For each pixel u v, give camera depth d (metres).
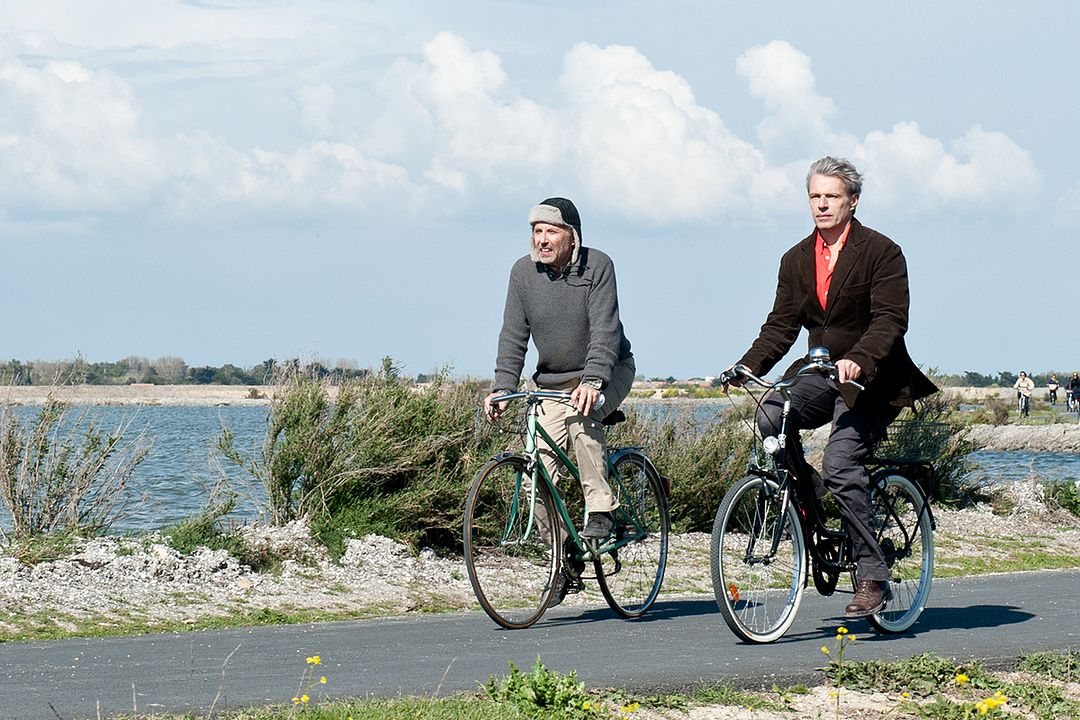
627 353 8.66
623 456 8.88
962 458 19.33
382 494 13.32
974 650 7.44
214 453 13.51
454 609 10.63
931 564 8.33
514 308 8.47
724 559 7.49
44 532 11.50
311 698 5.80
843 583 10.77
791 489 7.62
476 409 14.02
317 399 13.22
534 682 5.69
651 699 5.97
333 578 11.30
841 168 7.45
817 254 7.59
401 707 5.43
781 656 7.11
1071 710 6.12
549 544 8.58
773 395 7.53
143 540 11.34
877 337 7.23
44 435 11.75
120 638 7.93
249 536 11.87
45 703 5.70
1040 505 19.27
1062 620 8.95
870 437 7.54
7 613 9.05
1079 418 61.34
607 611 9.34
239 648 7.41
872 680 6.49
